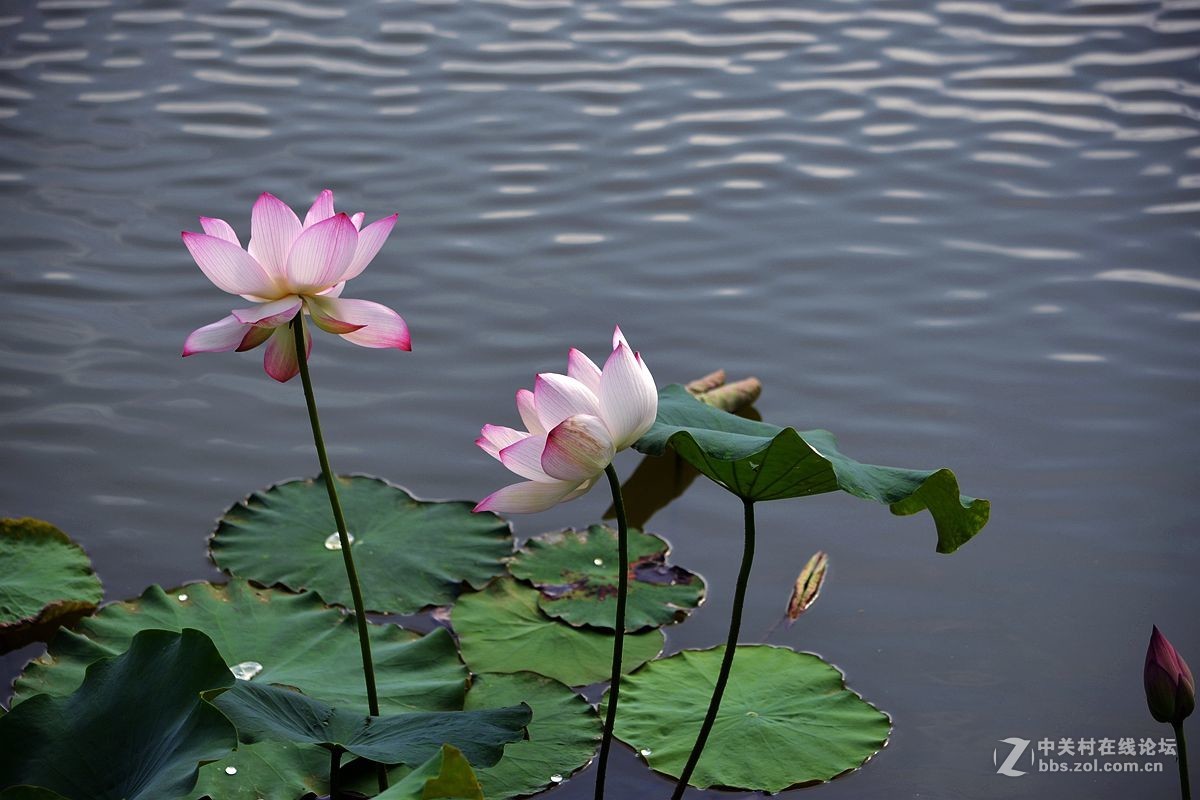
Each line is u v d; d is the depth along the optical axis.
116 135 6.35
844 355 4.71
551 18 7.94
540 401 2.27
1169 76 6.91
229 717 2.23
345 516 3.73
